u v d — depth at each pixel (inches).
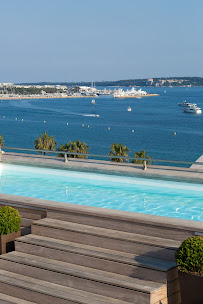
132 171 474.3
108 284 253.1
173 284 253.1
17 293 276.1
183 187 428.1
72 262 283.9
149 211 343.0
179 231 270.4
